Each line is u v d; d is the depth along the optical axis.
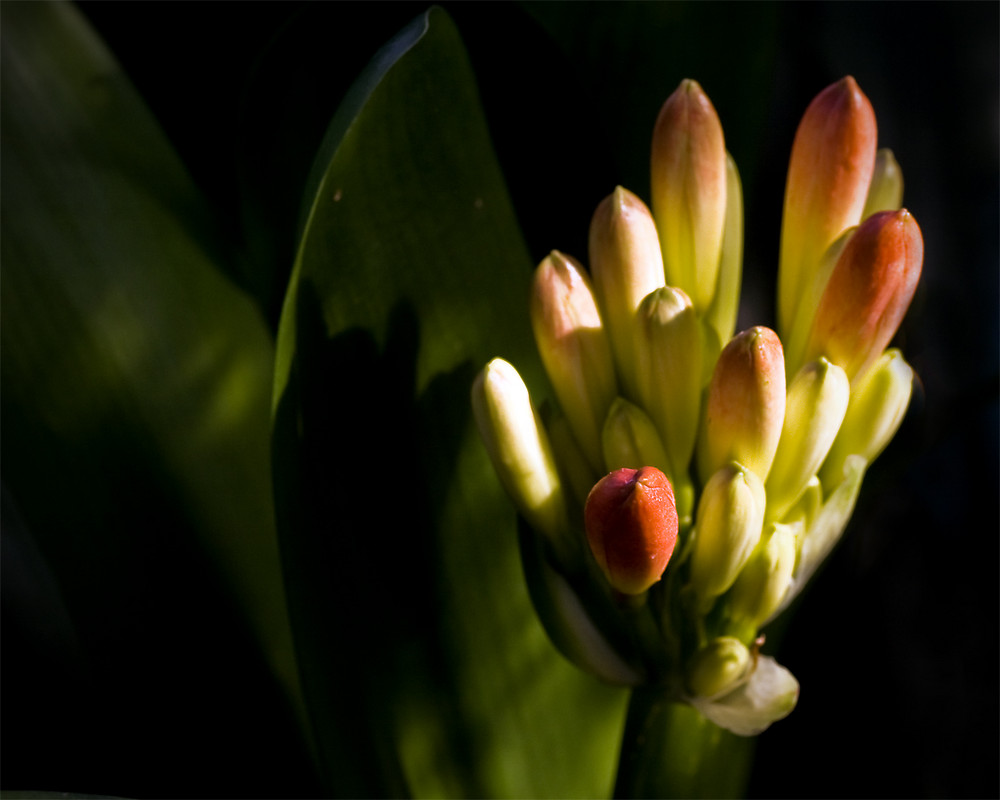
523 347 0.45
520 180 0.45
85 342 0.46
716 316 0.43
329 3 0.44
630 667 0.43
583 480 0.42
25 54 0.46
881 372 0.42
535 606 0.43
